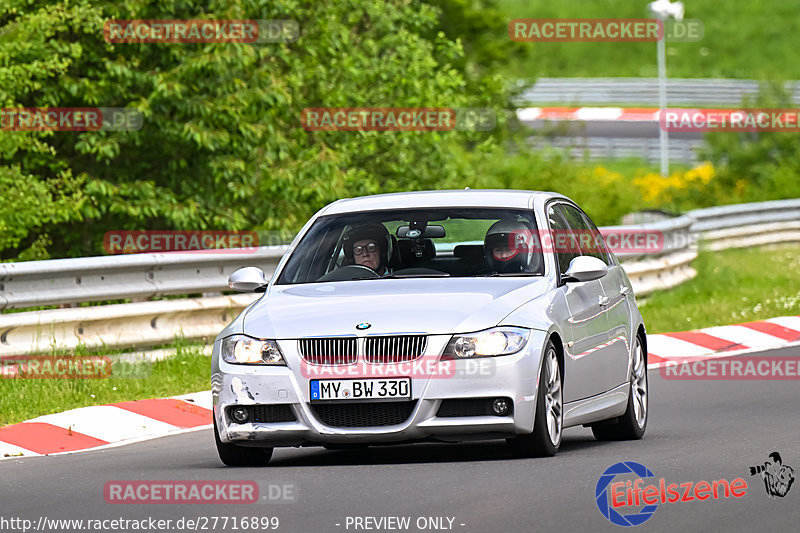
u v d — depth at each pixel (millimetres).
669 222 78375
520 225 35562
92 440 40125
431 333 31344
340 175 73125
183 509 26844
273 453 37062
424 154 92000
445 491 27656
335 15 83938
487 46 156875
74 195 65938
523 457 32406
